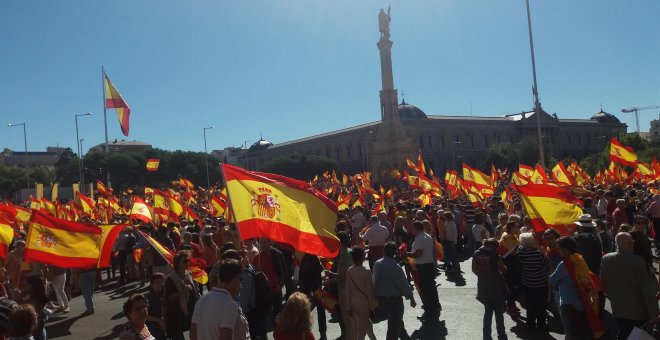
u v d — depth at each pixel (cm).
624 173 4266
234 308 677
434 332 1256
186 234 1783
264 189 980
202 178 13050
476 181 3070
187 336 1309
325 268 1386
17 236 1981
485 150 16562
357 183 4812
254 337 1081
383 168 10062
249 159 19938
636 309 883
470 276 1991
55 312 1667
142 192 10931
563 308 951
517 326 1273
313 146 17700
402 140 10000
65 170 12206
